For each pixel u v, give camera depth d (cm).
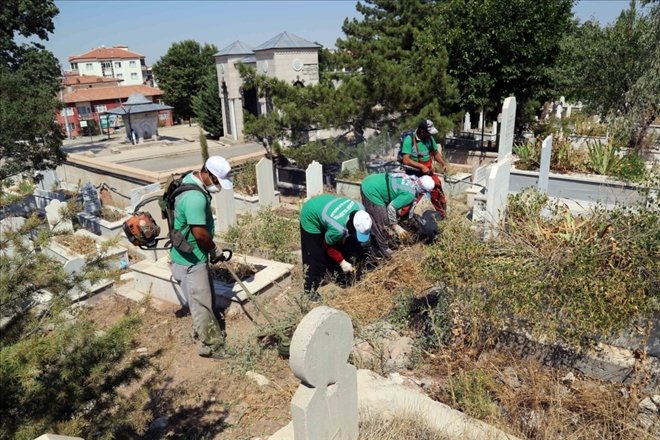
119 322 326
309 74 2117
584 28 1566
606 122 1484
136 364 344
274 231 782
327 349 271
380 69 1262
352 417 303
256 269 634
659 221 411
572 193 884
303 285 584
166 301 622
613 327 357
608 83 1470
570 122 1883
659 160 1161
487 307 388
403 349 435
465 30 1561
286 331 498
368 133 1839
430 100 1378
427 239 620
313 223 539
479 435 306
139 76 8381
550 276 382
